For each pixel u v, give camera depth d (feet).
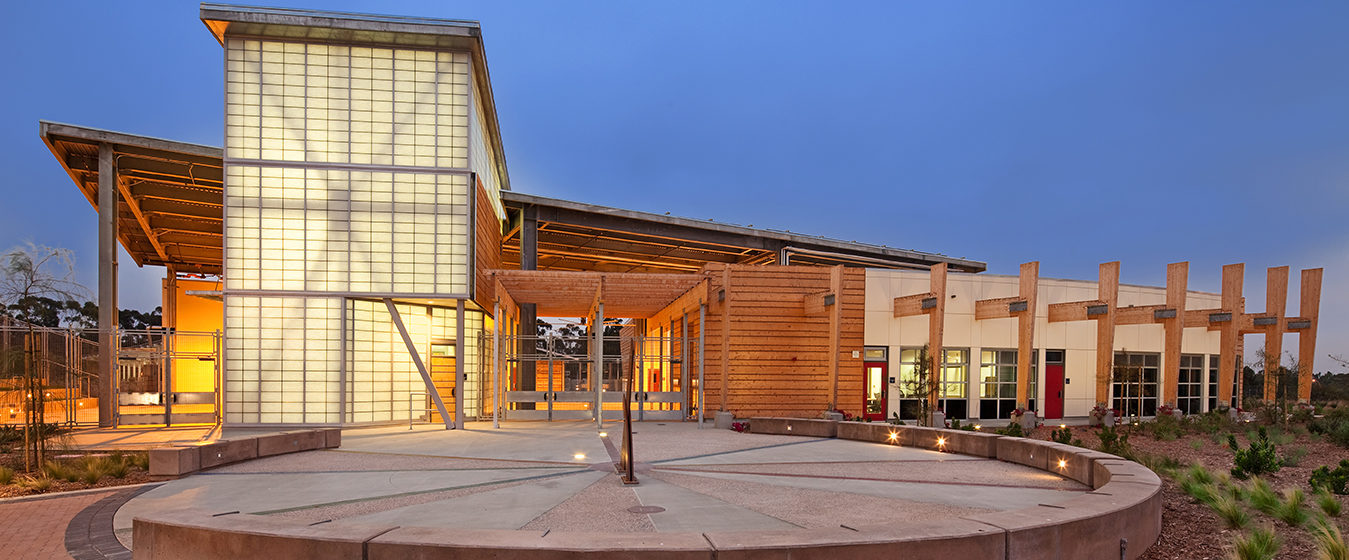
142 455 37.06
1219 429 55.98
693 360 70.44
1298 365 77.61
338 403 56.65
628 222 89.30
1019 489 29.78
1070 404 77.77
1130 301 82.69
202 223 97.76
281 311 56.54
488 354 70.23
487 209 69.21
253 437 38.96
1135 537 20.01
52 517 25.22
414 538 16.38
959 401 73.82
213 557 17.35
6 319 51.37
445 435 51.52
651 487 30.12
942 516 24.61
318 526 17.57
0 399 46.70
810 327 71.00
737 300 70.13
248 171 56.65
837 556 15.81
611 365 75.36
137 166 72.74
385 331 59.77
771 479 32.19
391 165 58.59
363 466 36.35
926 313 67.26
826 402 70.59
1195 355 87.92
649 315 86.48
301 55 57.67
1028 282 66.59
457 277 59.21
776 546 15.64
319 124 57.72
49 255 49.26
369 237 58.03
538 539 16.26
